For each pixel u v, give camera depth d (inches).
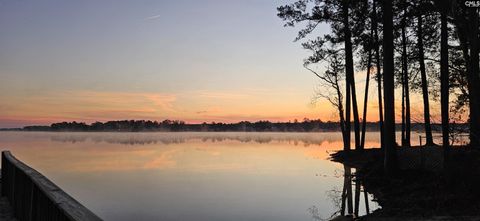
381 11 804.0
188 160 1631.4
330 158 1451.8
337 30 1157.7
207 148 2928.2
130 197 660.7
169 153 2207.2
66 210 124.6
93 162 1526.8
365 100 1288.1
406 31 1158.3
